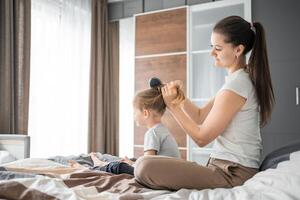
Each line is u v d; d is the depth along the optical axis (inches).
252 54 47.2
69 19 126.1
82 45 131.9
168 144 63.9
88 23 136.4
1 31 96.9
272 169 39.7
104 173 45.8
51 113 117.2
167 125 121.8
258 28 47.7
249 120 44.3
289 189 32.0
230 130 43.8
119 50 147.8
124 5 144.3
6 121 95.8
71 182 39.6
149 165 38.1
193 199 33.2
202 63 120.5
